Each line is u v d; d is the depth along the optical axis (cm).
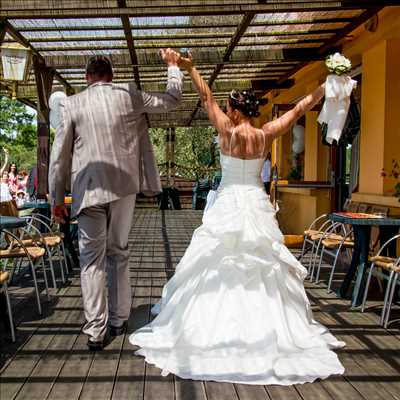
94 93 315
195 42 605
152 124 1491
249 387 266
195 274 330
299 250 728
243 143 332
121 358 303
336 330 360
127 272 345
